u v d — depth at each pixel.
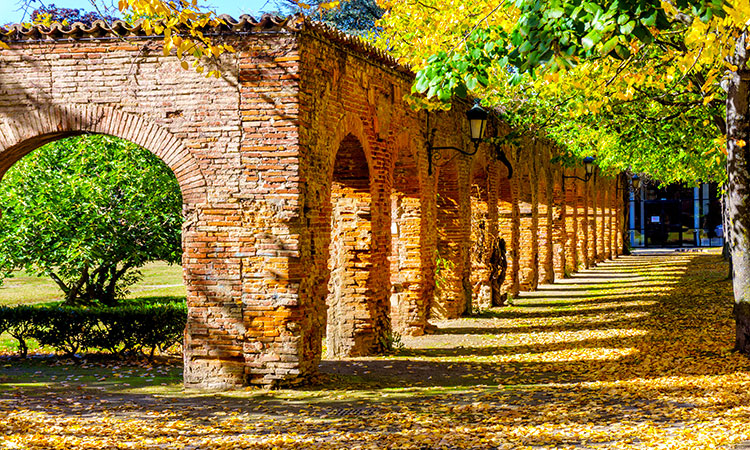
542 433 8.17
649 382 10.91
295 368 11.07
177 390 11.09
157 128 11.16
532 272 27.19
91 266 21.19
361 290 14.13
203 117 11.05
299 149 10.89
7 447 7.74
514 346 15.34
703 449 7.23
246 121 10.95
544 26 8.25
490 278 22.33
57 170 20.34
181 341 14.58
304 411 9.61
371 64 13.45
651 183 54.09
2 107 11.45
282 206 10.94
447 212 19.30
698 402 9.43
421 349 15.05
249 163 10.98
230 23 10.84
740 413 8.71
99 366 13.80
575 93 13.53
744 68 11.33
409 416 9.23
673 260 41.44
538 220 29.78
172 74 11.12
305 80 11.03
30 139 11.48
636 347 14.31
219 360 11.18
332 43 11.88
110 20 11.27
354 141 13.19
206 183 11.09
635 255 48.81
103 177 19.91
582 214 37.09
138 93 11.19
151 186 20.52
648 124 18.31
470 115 15.77
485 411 9.45
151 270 43.56
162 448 7.82
